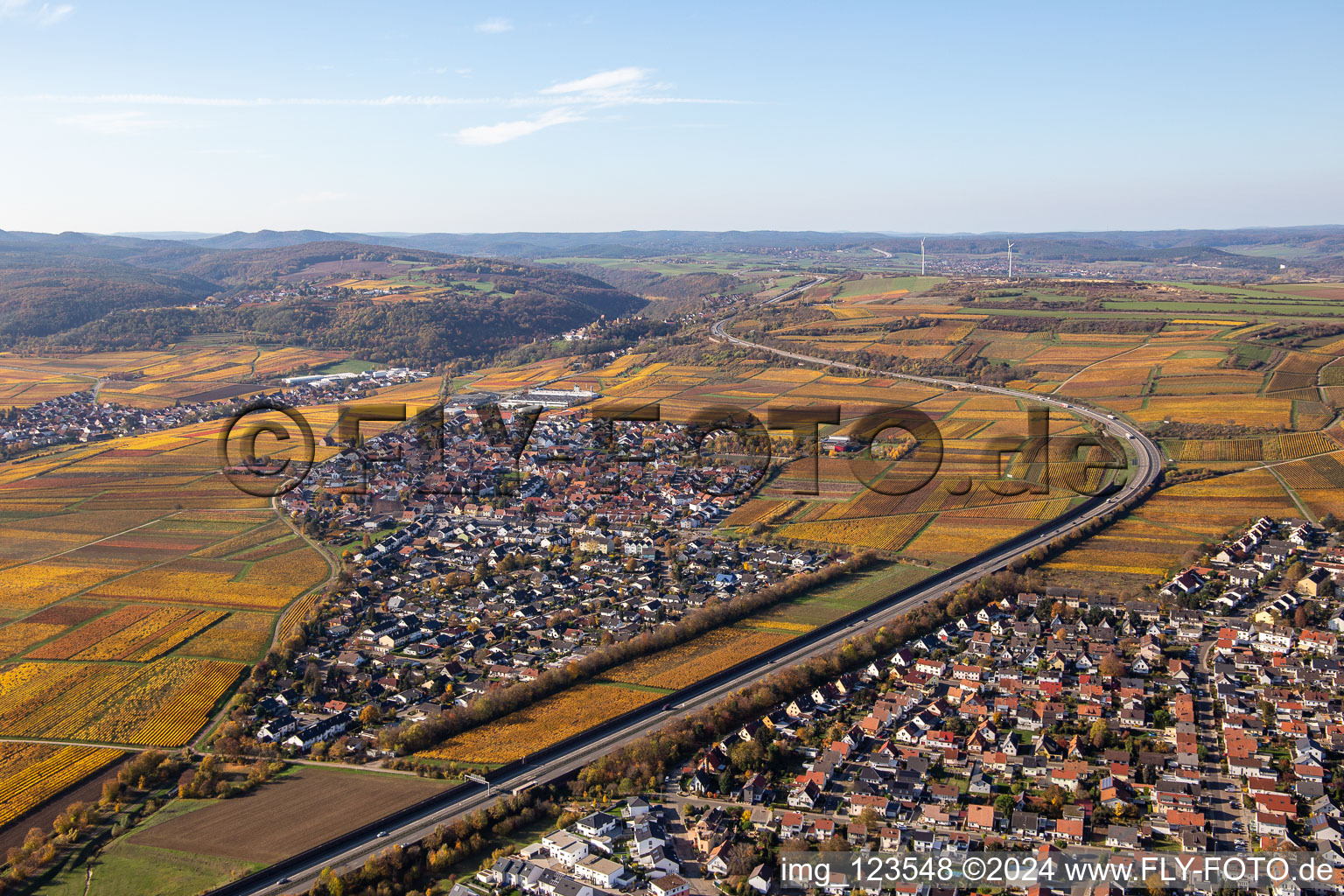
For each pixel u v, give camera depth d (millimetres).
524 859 175375
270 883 168375
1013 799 194000
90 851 177125
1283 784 194000
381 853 175500
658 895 166875
